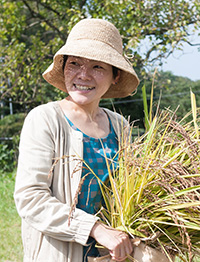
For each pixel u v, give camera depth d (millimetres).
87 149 1721
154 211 1563
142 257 1531
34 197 1556
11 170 9883
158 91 11445
